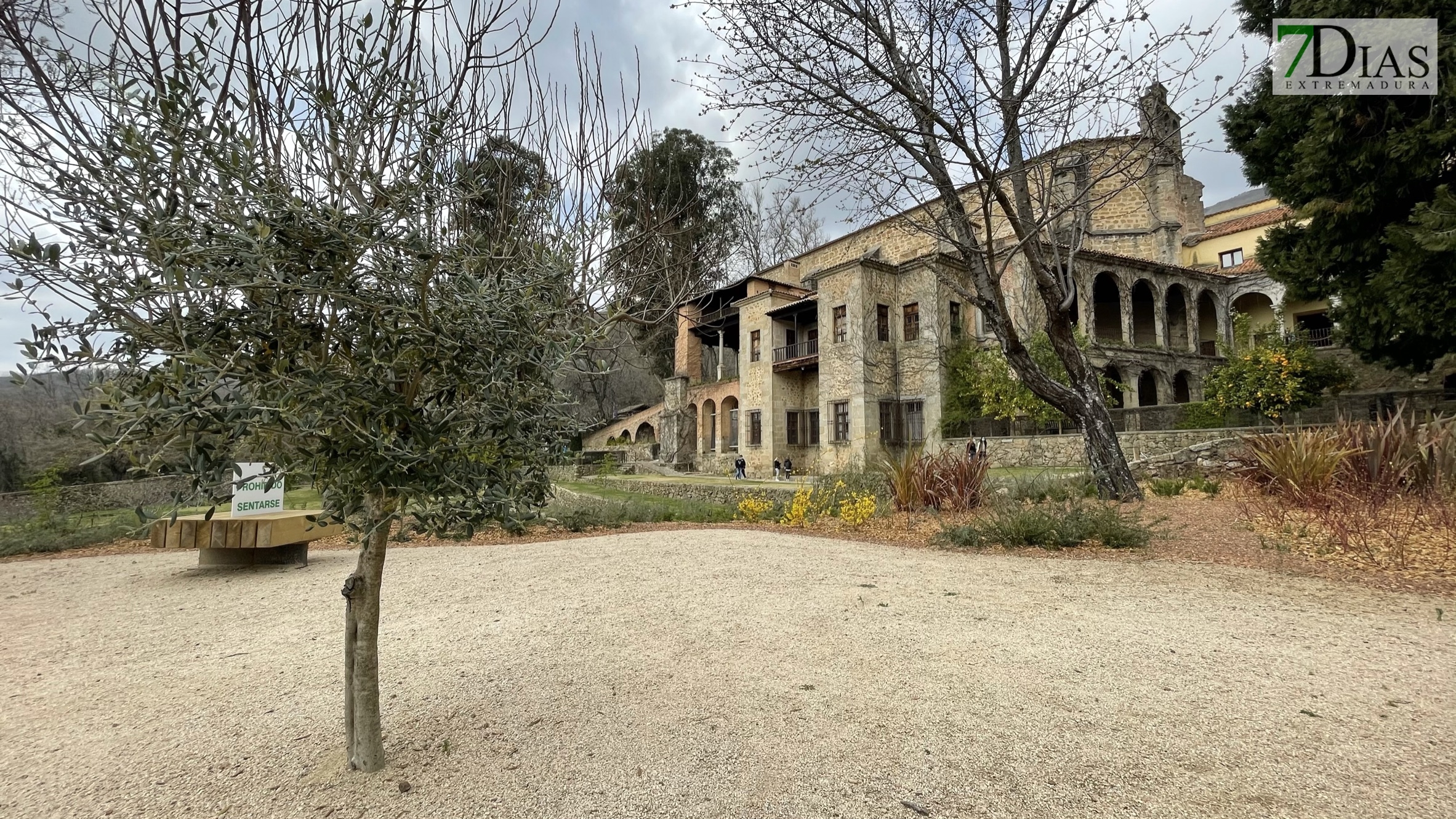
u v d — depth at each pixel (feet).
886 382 71.72
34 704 9.77
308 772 7.45
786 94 23.35
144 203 5.47
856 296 71.10
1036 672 10.06
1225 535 21.47
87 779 7.39
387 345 6.01
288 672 11.07
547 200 11.91
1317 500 22.44
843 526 29.17
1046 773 7.04
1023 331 57.77
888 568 18.83
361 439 5.67
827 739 7.95
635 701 9.26
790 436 83.56
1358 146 34.50
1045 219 26.43
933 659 10.73
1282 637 11.60
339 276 5.69
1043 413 57.41
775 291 86.38
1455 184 31.96
